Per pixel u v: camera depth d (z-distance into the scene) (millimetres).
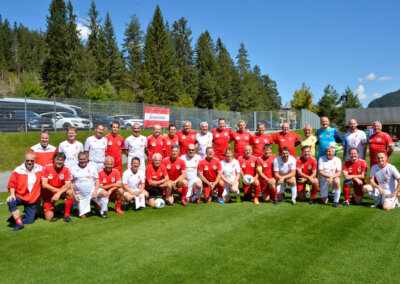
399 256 3480
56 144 15039
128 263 3342
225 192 6484
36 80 52406
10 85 73188
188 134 7707
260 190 6980
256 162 6660
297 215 5293
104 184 5566
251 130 29641
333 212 5492
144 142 7316
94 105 17797
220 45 71625
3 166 11805
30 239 4148
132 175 5863
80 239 4137
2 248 3811
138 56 59000
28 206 4953
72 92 44281
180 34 60656
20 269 3219
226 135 7547
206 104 55719
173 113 22453
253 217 5176
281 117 30172
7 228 4688
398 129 34281
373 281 2914
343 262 3332
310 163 6273
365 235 4191
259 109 62312
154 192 6492
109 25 56750
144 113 20344
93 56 54562
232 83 62562
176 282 2904
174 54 58688
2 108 14602
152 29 50094
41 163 5824
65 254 3609
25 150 13734
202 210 5770
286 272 3102
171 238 4137
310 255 3521
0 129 14516
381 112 35469
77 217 5367
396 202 5766
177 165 6309
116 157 6910
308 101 48375
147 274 3076
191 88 57812
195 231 4434
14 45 83375
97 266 3271
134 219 5168
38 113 15781
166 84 48719
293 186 6195
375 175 5902
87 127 17359
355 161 6055
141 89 52188
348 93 42969
